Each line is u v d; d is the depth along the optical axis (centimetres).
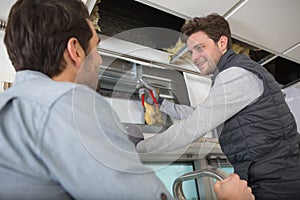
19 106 40
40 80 47
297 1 129
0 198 31
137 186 36
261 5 130
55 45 52
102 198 33
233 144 90
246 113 87
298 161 87
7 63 106
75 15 56
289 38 160
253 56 186
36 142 35
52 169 33
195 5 126
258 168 83
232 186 54
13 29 53
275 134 86
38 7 53
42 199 33
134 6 132
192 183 104
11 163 33
